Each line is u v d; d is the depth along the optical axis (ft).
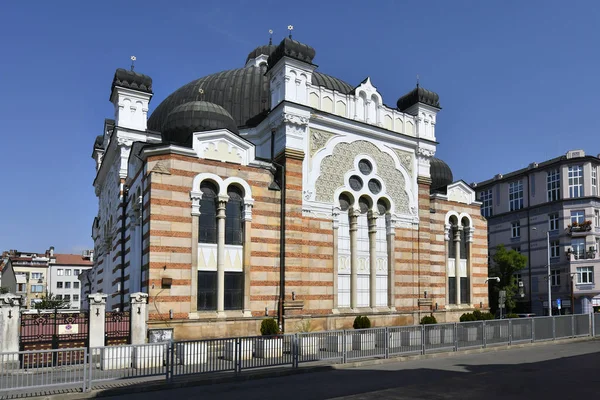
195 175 73.46
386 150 94.43
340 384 49.11
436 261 102.27
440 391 44.27
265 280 78.02
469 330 76.33
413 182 97.66
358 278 88.53
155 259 68.85
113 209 102.63
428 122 101.14
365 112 92.79
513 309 178.19
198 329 70.74
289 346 59.06
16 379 42.75
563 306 169.78
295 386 48.24
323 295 82.94
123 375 47.44
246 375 52.70
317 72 107.14
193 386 49.16
